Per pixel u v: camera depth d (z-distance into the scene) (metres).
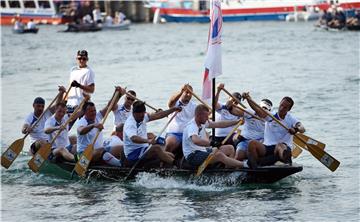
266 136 46.53
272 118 45.88
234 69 113.62
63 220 40.03
